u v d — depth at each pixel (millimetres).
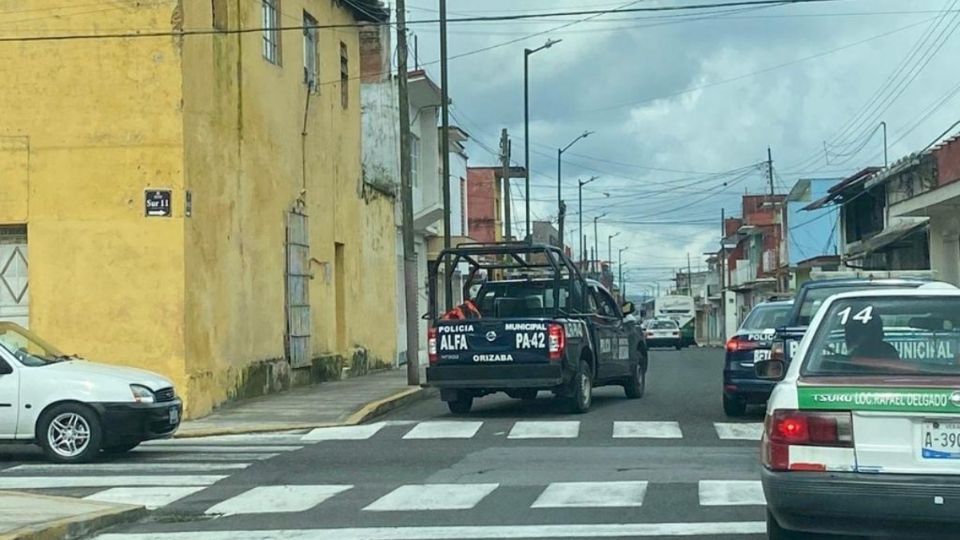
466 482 11117
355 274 26344
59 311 17062
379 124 29219
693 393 21062
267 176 20688
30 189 17188
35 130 17203
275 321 20969
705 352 48219
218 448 14023
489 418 16828
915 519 6363
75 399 12734
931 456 6410
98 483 11406
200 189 17672
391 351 29531
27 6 17188
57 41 17172
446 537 8625
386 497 10375
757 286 70375
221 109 18578
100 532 9125
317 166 23688
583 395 17172
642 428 15172
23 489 11078
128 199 17047
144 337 16906
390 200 29781
